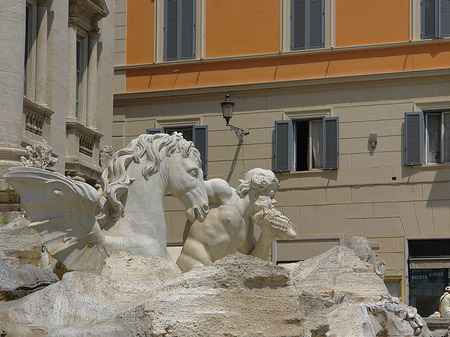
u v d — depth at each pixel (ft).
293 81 137.08
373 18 135.33
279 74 138.72
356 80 134.51
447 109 131.34
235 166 139.44
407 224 131.13
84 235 43.78
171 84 143.02
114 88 144.56
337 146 134.51
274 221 52.95
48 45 96.84
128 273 42.42
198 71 142.20
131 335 32.42
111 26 117.80
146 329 32.24
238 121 139.85
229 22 141.79
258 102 139.23
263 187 53.06
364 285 58.18
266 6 140.26
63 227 43.39
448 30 132.16
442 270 129.08
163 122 142.92
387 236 131.85
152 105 143.43
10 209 69.97
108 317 34.30
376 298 56.85
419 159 131.13
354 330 47.29
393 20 134.41
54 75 96.84
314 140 136.98
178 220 135.44
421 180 131.03
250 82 139.54
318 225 134.72
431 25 132.57
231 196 52.34
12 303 36.78
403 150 132.36
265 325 34.06
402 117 132.77
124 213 46.98
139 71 144.25
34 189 42.70
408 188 131.44
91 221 43.93
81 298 36.06
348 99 135.23
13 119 79.66
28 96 94.43
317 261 61.26
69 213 43.39
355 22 136.05
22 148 79.10
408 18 133.80
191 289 34.09
